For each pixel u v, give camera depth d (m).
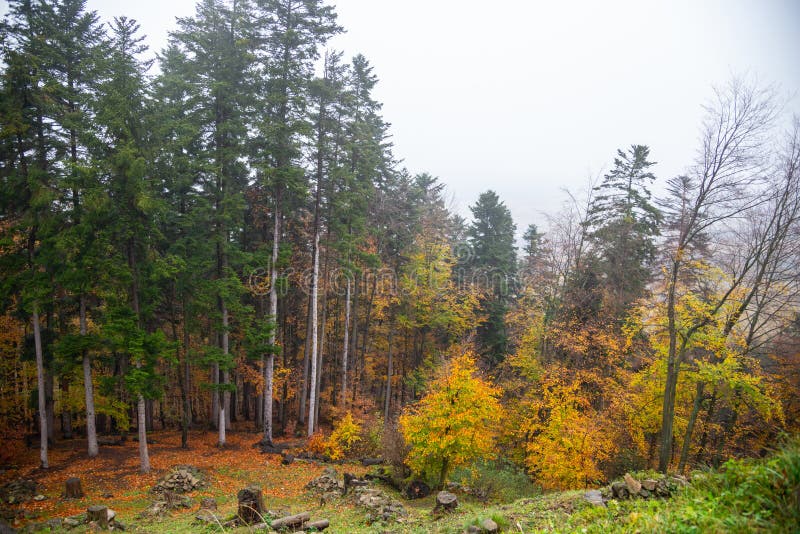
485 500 15.80
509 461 21.70
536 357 24.25
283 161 21.92
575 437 16.98
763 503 5.43
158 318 24.91
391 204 29.06
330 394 30.58
